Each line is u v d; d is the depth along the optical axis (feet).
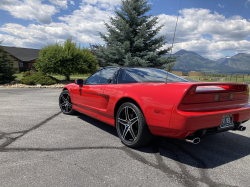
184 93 7.25
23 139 10.03
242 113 8.68
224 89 8.75
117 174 6.82
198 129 7.36
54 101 22.59
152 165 7.57
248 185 6.35
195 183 6.40
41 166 7.24
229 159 8.31
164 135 7.96
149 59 52.70
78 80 13.29
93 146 9.32
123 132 9.59
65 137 10.49
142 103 8.41
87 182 6.28
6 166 7.18
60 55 47.67
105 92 10.83
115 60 55.88
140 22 54.65
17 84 44.37
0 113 16.03
